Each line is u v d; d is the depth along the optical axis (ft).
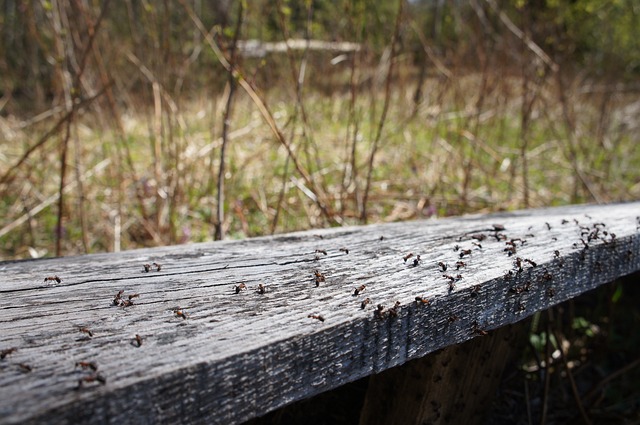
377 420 5.60
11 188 12.25
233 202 11.26
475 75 17.43
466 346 5.41
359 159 13.76
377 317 3.77
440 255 5.08
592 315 9.87
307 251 5.18
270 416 6.20
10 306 3.79
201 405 3.01
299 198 11.54
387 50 15.79
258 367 3.21
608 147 17.46
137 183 10.90
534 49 13.03
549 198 12.99
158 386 2.85
